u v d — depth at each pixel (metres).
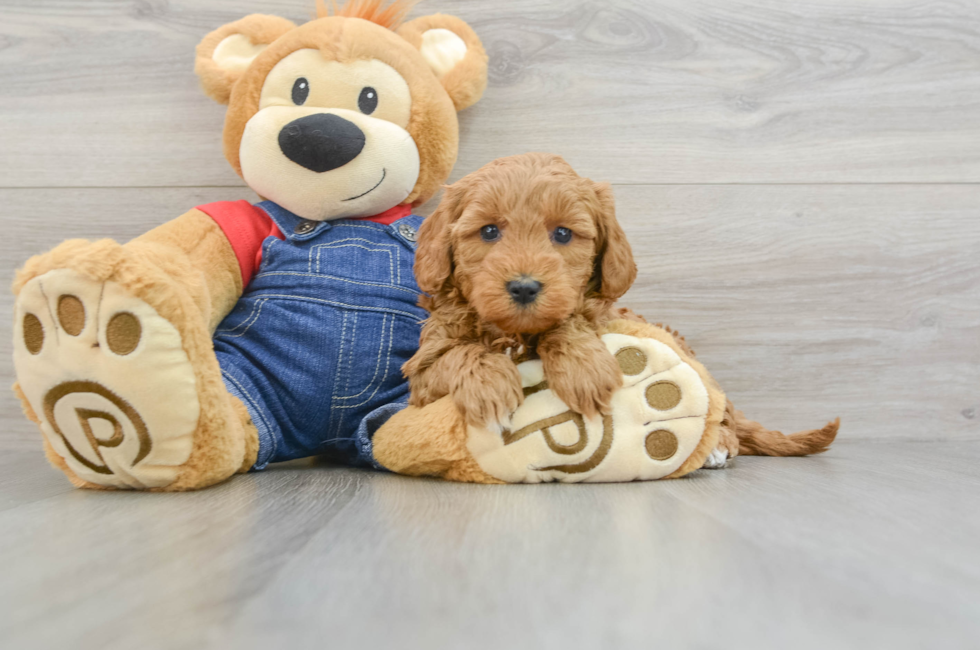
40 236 1.81
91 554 0.69
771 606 0.55
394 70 1.52
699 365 1.26
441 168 1.61
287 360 1.35
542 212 1.14
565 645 0.47
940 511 0.92
